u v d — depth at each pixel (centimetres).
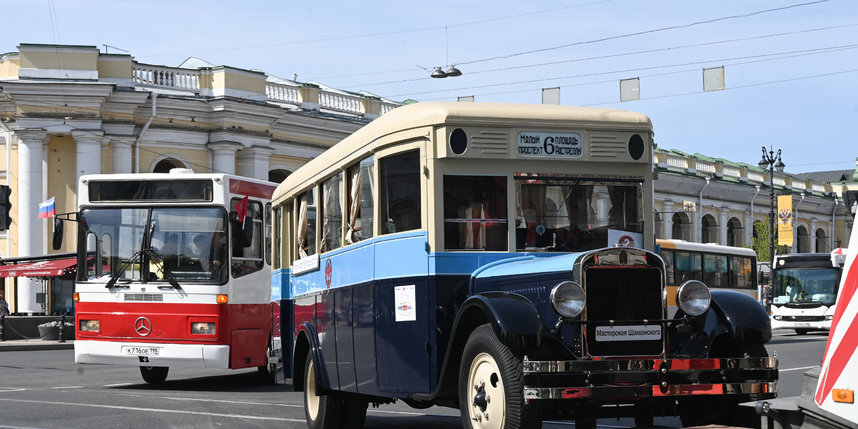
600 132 830
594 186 826
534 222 810
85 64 3744
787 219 6116
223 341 1623
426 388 797
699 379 717
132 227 1658
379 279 867
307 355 1082
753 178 6481
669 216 5656
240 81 4088
